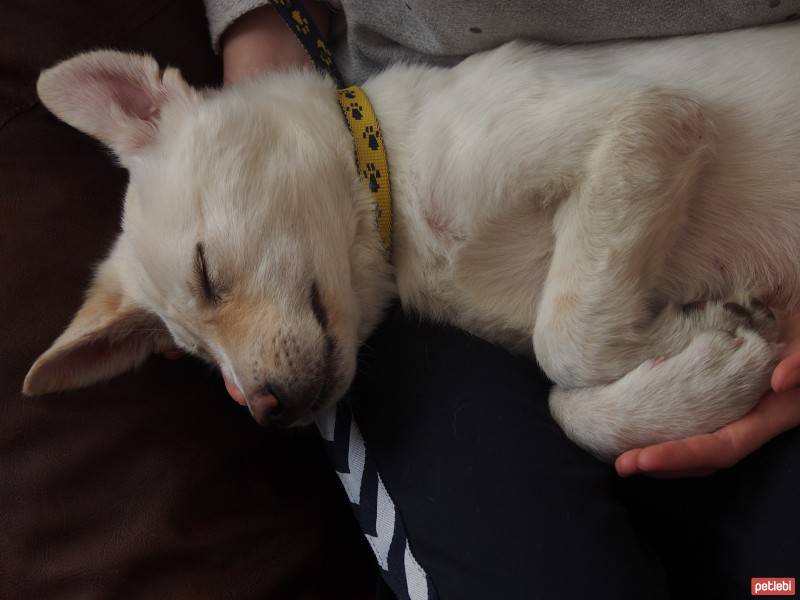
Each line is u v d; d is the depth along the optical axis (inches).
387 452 13.2
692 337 12.4
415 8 14.1
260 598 15.4
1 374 15.1
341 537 17.0
